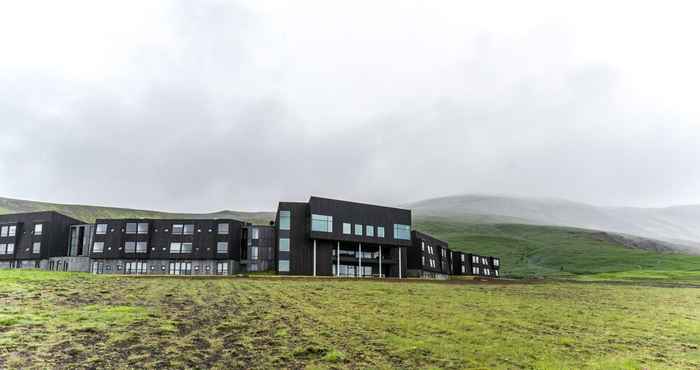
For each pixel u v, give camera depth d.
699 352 24.58
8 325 23.69
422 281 63.59
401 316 32.75
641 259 195.25
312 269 87.94
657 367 21.45
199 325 26.95
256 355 21.50
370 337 25.88
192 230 98.75
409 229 99.81
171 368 18.92
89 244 106.12
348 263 94.88
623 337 28.06
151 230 98.75
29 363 18.36
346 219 91.25
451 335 27.06
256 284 50.28
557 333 28.73
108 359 19.52
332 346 23.58
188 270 96.44
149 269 96.56
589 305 42.28
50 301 31.45
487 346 24.64
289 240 88.44
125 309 29.84
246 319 29.42
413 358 22.00
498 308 38.31
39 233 104.94
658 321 34.00
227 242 97.88
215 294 40.44
